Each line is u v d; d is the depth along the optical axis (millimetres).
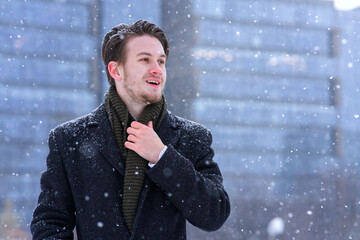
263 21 92500
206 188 2986
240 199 82375
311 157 88875
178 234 3111
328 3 96750
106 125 3150
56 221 3068
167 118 3225
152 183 3047
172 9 91812
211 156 3287
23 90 78875
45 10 81562
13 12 79812
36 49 80312
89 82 82062
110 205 3000
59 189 3105
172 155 2922
